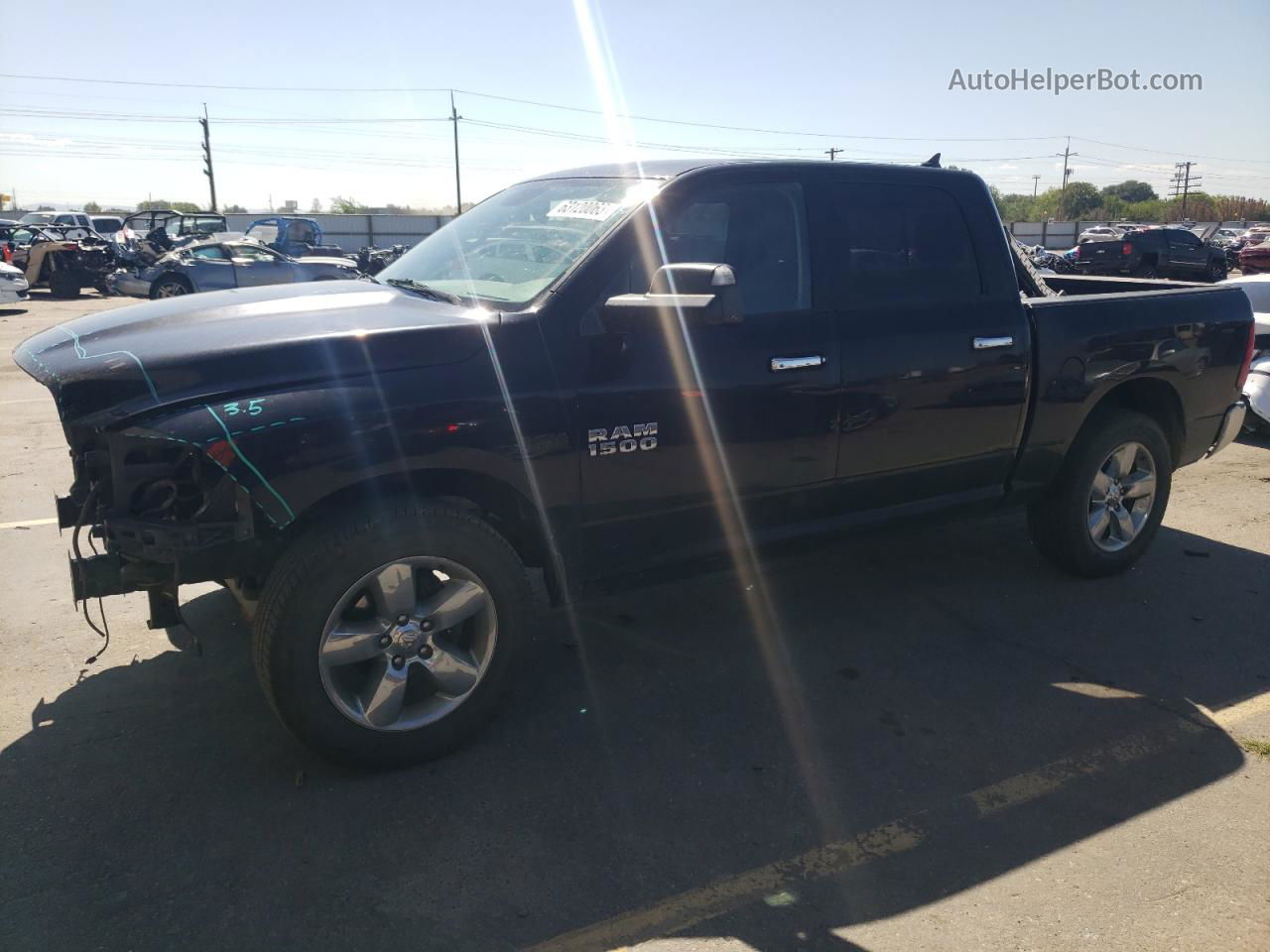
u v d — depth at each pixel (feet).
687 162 12.32
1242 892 8.73
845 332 12.47
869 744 11.14
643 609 14.85
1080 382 14.76
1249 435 27.91
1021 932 8.20
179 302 11.44
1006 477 14.75
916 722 11.64
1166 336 15.66
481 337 10.15
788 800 10.02
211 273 66.64
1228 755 11.04
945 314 13.41
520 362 10.28
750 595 15.47
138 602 14.53
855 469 12.92
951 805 10.00
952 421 13.62
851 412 12.58
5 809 9.52
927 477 13.78
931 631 14.23
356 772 10.28
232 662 12.58
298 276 69.51
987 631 14.25
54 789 9.86
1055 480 15.52
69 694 11.75
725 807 9.88
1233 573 16.72
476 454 10.05
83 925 8.04
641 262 11.21
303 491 9.20
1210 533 18.97
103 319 11.03
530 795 10.00
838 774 10.52
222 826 9.36
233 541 9.46
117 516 9.48
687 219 11.68
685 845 9.28
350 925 8.13
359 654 9.92
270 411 9.04
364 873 8.78
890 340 12.80
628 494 11.22
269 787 10.00
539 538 11.05
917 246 13.51
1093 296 15.38
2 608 14.15
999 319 13.89
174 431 8.73
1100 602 15.37
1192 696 12.40
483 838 9.30
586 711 11.73
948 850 9.28
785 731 11.37
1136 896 8.65
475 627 10.73
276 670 9.53
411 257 13.92
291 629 9.48
